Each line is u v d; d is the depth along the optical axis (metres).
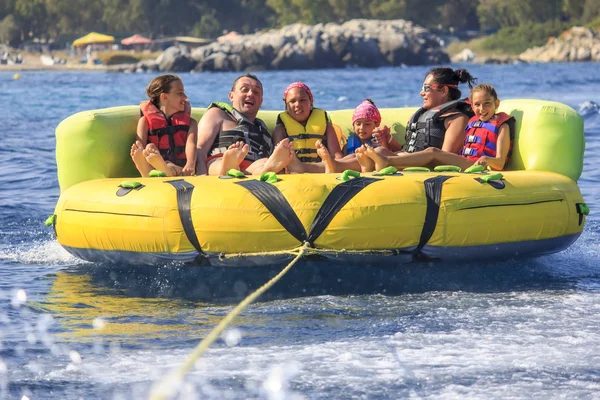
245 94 21.77
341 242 17.14
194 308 16.11
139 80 151.38
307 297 16.75
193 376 12.10
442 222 17.55
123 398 11.41
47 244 22.31
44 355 13.17
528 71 176.88
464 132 21.64
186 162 21.48
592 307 15.55
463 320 14.79
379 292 17.12
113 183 19.34
